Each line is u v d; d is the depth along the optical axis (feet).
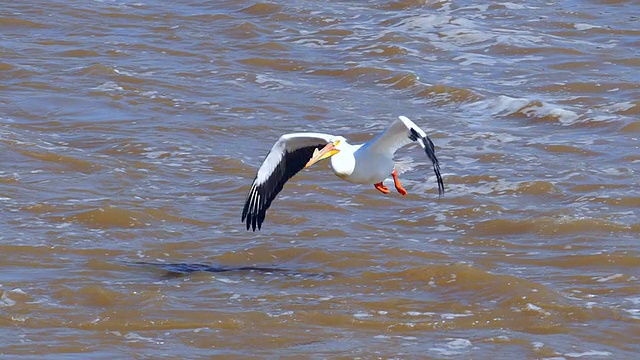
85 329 41.65
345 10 98.37
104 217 54.24
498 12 97.25
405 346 40.40
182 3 100.12
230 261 50.11
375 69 82.94
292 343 40.63
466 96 77.15
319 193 59.36
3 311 42.88
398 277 47.57
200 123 70.95
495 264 49.75
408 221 55.93
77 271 47.73
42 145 65.41
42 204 55.72
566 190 59.67
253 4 98.58
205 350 39.88
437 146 67.77
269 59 85.76
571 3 99.76
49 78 78.69
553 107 73.72
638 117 72.18
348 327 42.27
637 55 85.76
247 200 44.32
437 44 89.56
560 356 39.55
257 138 69.15
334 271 48.70
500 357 39.40
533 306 43.91
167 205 56.75
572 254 50.44
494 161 64.80
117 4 98.84
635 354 40.01
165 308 43.62
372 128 71.15
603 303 44.70
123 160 63.87
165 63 83.71
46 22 92.48
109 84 77.66
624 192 58.80
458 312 43.88
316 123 72.18
